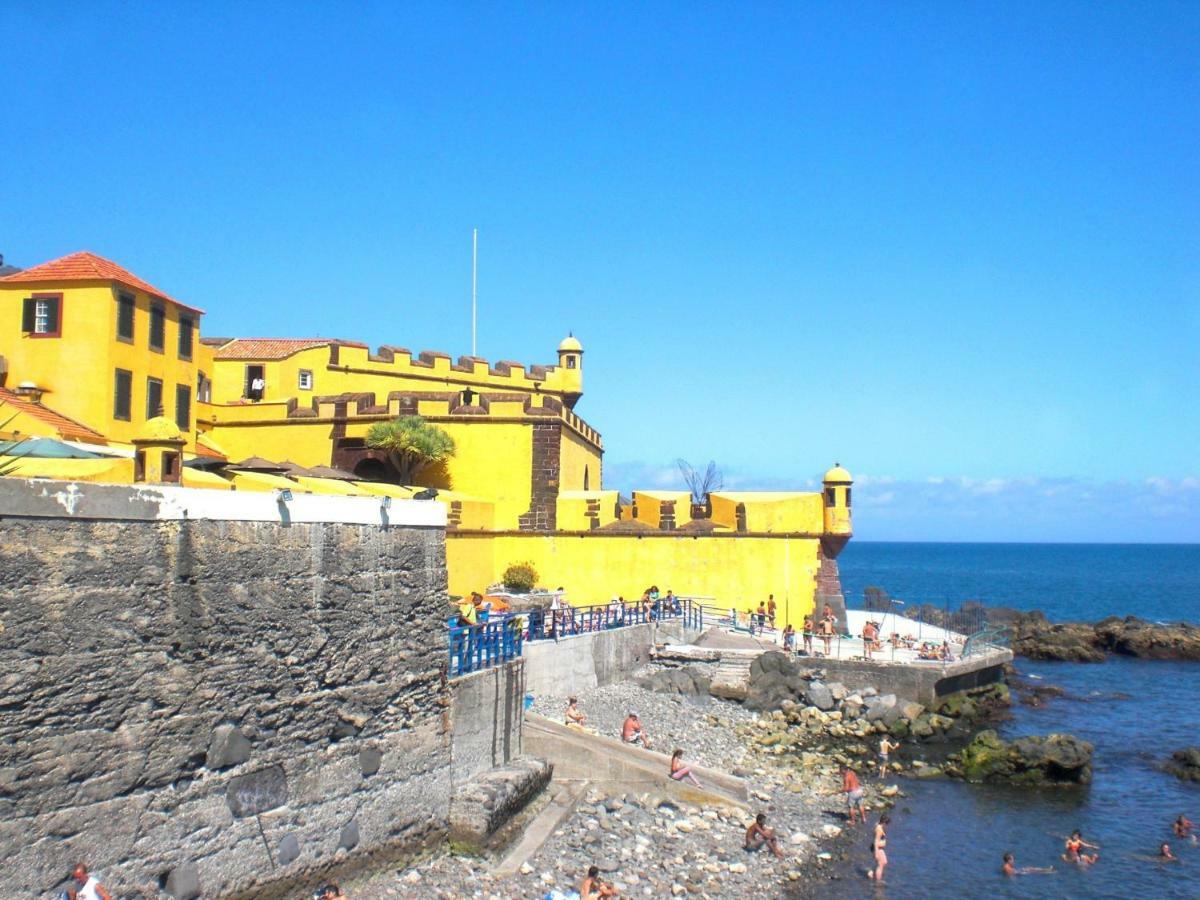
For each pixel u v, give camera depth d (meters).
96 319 36.72
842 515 53.94
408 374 61.56
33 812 14.44
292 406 55.78
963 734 42.25
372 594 20.92
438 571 23.16
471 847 22.78
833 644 49.88
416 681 22.12
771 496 54.53
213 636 17.17
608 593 53.12
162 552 16.41
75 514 15.11
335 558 19.94
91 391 36.53
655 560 53.16
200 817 16.86
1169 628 81.12
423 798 22.11
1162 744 44.00
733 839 27.89
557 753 29.53
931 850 29.14
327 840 19.44
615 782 29.56
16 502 14.35
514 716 27.12
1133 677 67.69
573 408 69.88
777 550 53.47
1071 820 32.53
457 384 63.44
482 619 32.78
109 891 15.34
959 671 45.03
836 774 35.66
